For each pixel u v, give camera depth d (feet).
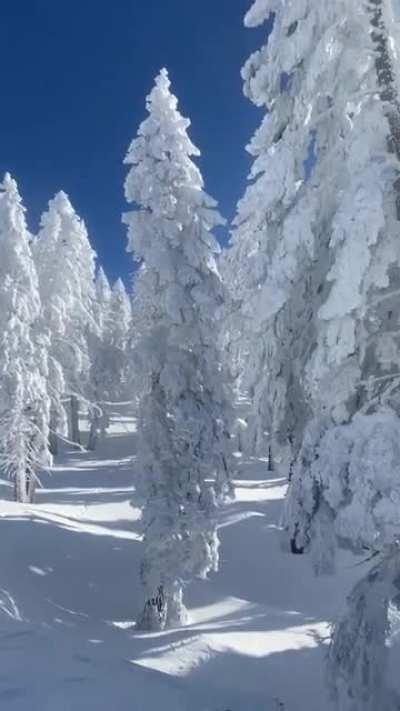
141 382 60.08
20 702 19.12
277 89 29.17
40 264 125.49
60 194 130.21
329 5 25.73
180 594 58.54
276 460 33.30
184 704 21.88
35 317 105.81
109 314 192.13
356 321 25.49
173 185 58.75
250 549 82.07
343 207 23.99
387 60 24.72
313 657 46.34
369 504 21.54
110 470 156.04
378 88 25.32
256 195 27.61
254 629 54.80
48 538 77.20
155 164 58.49
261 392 30.94
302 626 57.26
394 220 24.80
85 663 23.72
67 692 20.22
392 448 21.86
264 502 108.58
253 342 30.68
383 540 21.22
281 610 63.16
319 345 25.88
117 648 45.70
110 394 188.24
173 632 52.47
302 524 24.89
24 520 82.69
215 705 23.62
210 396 60.39
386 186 23.73
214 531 60.03
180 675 40.37
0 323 101.96
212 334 57.82
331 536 24.25
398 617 26.73
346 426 23.67
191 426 57.72
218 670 42.11
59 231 128.36
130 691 21.43
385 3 24.62
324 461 23.35
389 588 24.34
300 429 31.32
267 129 30.27
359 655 23.66
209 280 58.29
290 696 37.50
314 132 30.09
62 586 65.46
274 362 30.73
